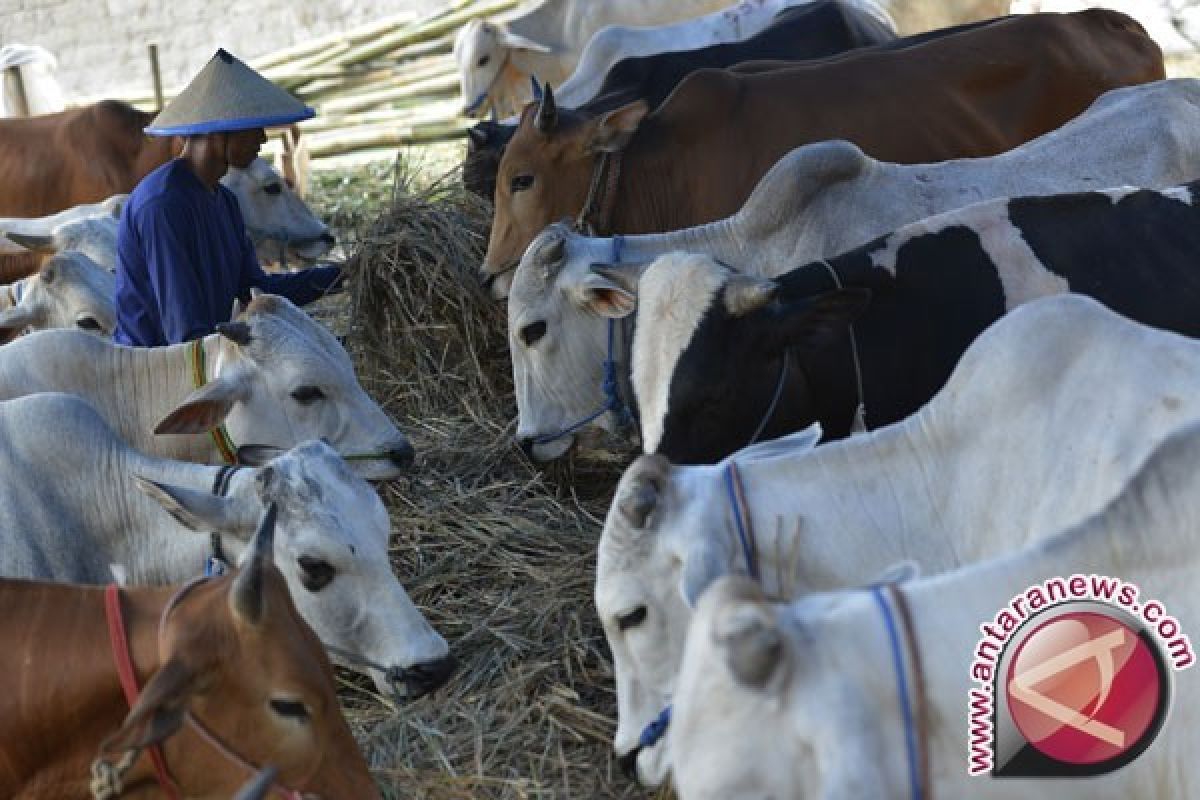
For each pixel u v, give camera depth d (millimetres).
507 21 12523
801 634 2793
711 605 2797
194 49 18828
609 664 5094
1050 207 5047
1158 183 6090
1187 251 4996
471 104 12594
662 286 4812
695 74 7199
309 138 15195
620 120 6969
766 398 4781
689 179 7086
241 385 5164
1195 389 3854
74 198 9297
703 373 4719
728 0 12227
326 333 5328
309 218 9727
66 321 6484
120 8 18750
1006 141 7289
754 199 5820
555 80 12609
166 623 3451
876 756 2719
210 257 5996
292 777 3492
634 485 3727
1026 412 3967
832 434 4930
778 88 7121
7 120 9484
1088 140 6090
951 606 2908
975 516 3963
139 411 5406
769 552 3775
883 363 4883
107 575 4582
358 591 4289
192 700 3426
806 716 2711
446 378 7195
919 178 5875
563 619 5359
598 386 5980
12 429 4551
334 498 4285
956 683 2826
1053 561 2998
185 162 5953
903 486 3947
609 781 4609
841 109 7066
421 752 4812
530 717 4934
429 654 4309
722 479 3828
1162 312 4922
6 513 4480
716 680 2760
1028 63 7328
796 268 5172
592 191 7074
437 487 6430
